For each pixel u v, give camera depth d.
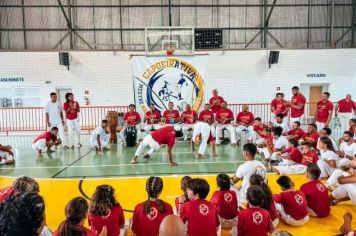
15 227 1.96
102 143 10.09
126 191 5.95
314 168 4.68
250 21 16.77
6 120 15.49
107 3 16.64
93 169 7.62
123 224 3.70
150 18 16.77
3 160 8.16
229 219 4.20
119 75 15.50
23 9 16.44
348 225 3.99
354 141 7.23
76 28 16.62
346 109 12.09
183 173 7.12
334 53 15.48
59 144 10.57
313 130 8.16
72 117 10.55
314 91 15.96
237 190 5.00
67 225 2.61
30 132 15.40
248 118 11.02
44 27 16.59
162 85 11.67
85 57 15.37
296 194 4.30
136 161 8.41
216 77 15.59
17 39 16.58
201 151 8.79
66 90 15.65
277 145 7.81
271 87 15.64
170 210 3.58
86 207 2.85
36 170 7.58
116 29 16.72
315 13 16.86
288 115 11.17
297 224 4.29
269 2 16.78
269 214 3.68
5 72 15.25
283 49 15.46
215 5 16.72
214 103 11.42
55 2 16.52
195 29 16.28
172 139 7.84
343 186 4.93
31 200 2.07
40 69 15.34
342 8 16.69
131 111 10.96
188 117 11.14
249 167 4.85
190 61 11.66
